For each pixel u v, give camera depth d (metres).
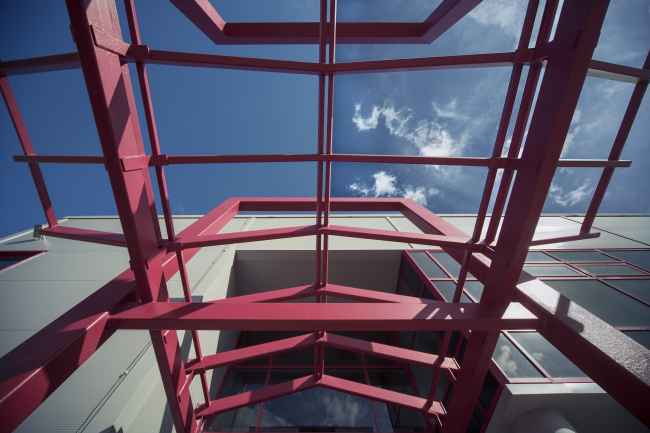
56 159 3.39
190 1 3.16
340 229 5.08
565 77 2.54
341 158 4.52
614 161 3.81
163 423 6.23
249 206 6.96
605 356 2.50
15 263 11.54
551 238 4.24
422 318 3.15
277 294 6.43
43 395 2.30
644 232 15.12
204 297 9.01
